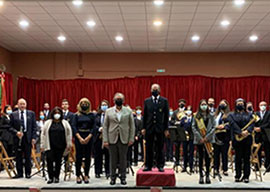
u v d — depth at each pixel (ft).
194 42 38.32
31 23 31.50
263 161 32.58
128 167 27.30
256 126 28.86
